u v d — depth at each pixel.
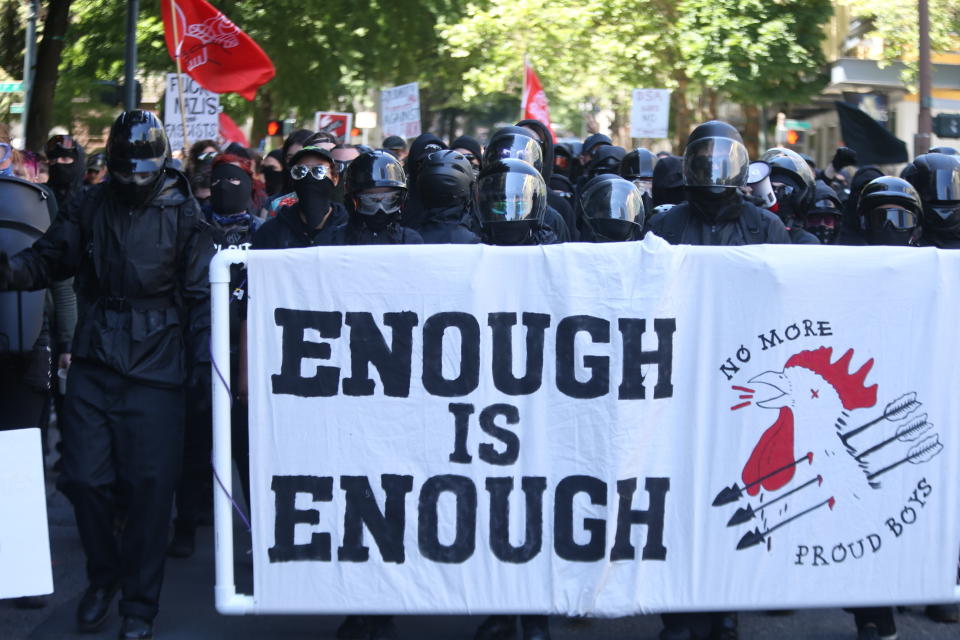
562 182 9.00
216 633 5.25
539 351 4.59
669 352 4.61
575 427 4.60
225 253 4.56
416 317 4.58
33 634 5.23
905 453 4.73
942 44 22.08
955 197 6.03
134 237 5.04
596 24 22.41
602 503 4.61
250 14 19.52
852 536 4.72
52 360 7.23
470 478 4.62
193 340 5.14
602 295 4.58
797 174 7.24
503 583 4.63
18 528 4.75
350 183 5.21
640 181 8.34
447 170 5.79
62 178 8.47
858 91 27.11
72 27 19.27
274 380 4.60
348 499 4.62
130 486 5.06
